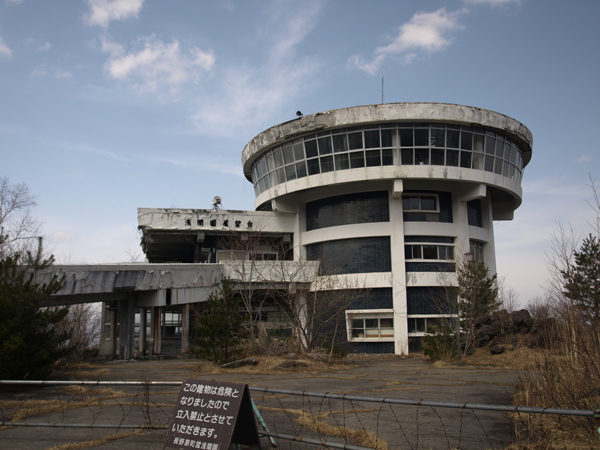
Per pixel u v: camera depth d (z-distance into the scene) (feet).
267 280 112.68
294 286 112.98
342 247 125.39
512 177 126.52
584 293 35.29
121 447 26.32
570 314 34.88
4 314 45.91
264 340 80.12
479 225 130.52
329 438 28.40
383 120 114.21
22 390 44.70
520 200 134.92
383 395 46.50
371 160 117.50
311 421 32.19
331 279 106.73
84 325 91.04
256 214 131.54
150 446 26.48
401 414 36.76
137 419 32.99
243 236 131.13
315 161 122.31
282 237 136.15
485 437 29.58
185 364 77.30
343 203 126.52
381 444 26.61
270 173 132.67
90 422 31.99
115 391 44.34
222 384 23.18
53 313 50.47
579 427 28.73
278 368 65.98
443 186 123.24
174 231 127.95
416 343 116.57
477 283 95.61
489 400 42.98
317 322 112.37
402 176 115.44
